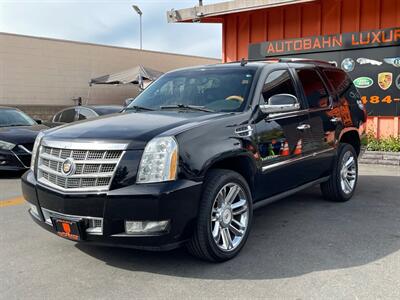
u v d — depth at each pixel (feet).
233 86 15.87
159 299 11.08
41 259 13.88
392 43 33.58
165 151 11.98
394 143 32.60
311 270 12.75
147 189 11.68
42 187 13.06
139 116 14.60
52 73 65.51
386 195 21.99
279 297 11.09
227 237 13.57
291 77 17.53
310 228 16.72
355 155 21.36
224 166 14.43
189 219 12.25
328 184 20.10
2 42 60.39
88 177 12.16
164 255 14.08
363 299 10.91
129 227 11.91
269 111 15.16
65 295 11.37
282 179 16.16
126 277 12.46
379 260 13.43
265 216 18.45
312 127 17.75
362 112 22.22
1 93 60.75
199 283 11.98
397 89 33.86
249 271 12.75
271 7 35.96
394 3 33.76
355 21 35.60
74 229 12.26
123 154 11.99
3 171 31.07
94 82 64.08
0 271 12.98
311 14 37.73
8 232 16.66
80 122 14.73
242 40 41.68
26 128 30.96
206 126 13.14
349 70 35.81
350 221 17.58
